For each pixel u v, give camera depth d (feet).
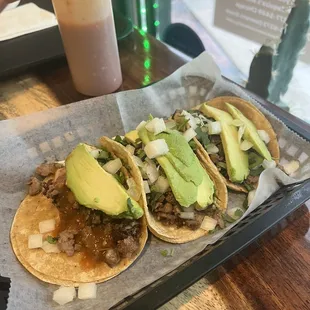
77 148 0.72
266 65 0.95
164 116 0.89
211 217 0.71
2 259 0.65
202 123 0.79
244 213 0.67
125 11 1.20
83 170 0.69
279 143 0.80
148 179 0.70
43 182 0.77
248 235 0.63
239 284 0.61
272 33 0.97
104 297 0.61
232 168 0.74
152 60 1.06
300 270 0.62
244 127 0.79
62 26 0.84
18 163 0.77
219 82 0.89
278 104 0.96
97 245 0.66
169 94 0.89
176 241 0.68
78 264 0.65
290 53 0.90
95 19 0.82
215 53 1.11
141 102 0.86
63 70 1.04
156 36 1.23
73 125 0.82
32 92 0.98
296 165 0.77
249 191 0.75
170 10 1.21
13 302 0.56
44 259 0.66
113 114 0.85
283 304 0.58
